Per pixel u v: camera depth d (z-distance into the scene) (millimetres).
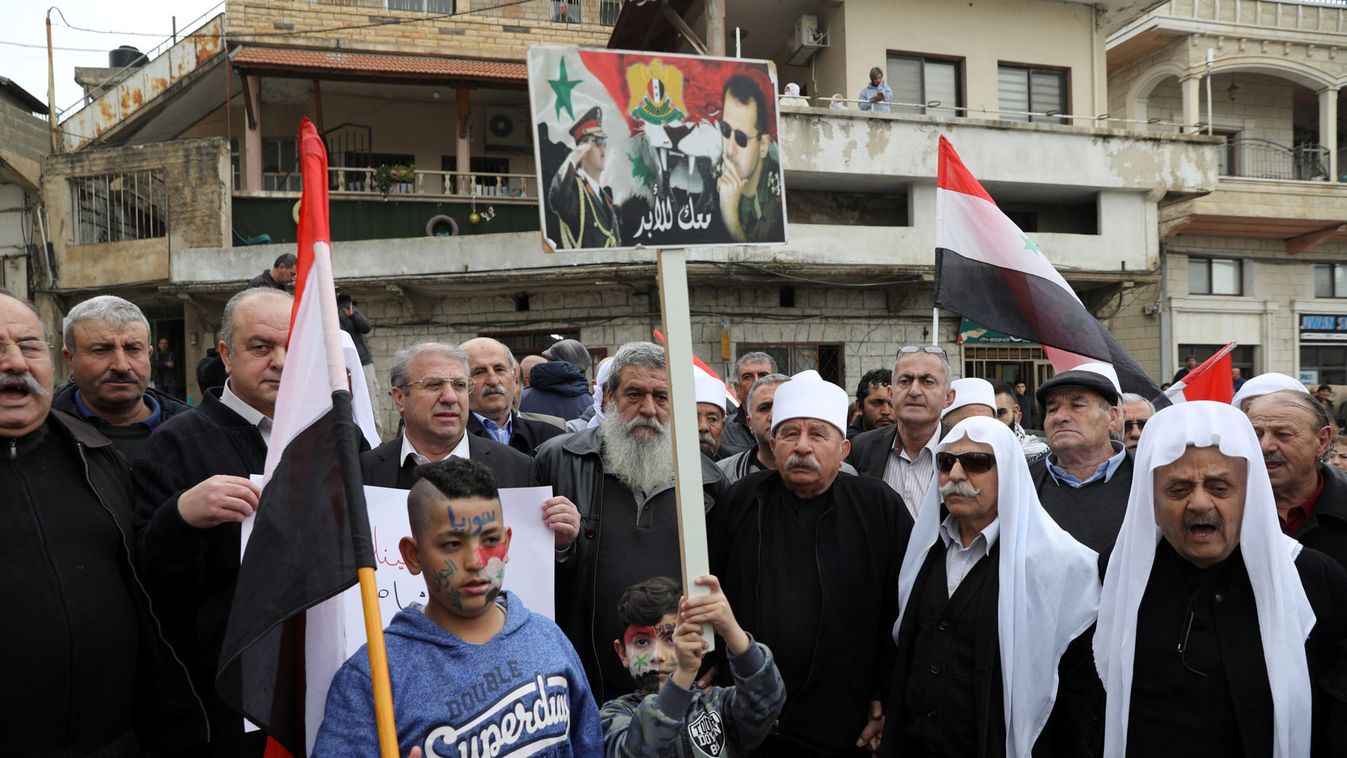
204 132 20078
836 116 15883
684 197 2645
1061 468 4172
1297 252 19938
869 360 16469
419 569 2449
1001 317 4512
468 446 3568
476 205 17594
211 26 19016
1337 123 23062
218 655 2900
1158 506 2756
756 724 2693
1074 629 3037
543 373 6859
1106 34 19078
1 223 17297
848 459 5301
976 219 4598
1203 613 2715
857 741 3424
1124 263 17219
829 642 3408
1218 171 19078
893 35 17125
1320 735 2641
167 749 2777
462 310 16312
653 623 2967
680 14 17312
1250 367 19781
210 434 3180
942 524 3395
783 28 18266
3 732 2365
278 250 15766
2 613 2375
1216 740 2639
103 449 2836
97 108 19562
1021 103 17875
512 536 3105
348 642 2793
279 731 2457
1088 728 2932
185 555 2666
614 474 3736
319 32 18812
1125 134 17078
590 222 2551
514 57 19844
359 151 19141
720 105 2711
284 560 2355
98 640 2512
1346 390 18141
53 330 16953
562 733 2414
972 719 3100
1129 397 5117
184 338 17484
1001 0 17672
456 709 2277
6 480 2498
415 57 18672
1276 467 3385
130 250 16578
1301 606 2646
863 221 17094
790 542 3584
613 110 2604
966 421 3291
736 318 15945
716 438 4863
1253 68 20188
